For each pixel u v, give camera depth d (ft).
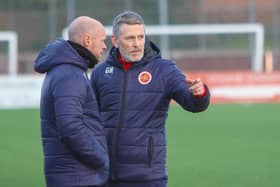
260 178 106.22
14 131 167.63
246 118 189.26
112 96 60.08
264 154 129.39
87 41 55.98
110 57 61.31
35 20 328.70
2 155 131.34
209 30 273.54
